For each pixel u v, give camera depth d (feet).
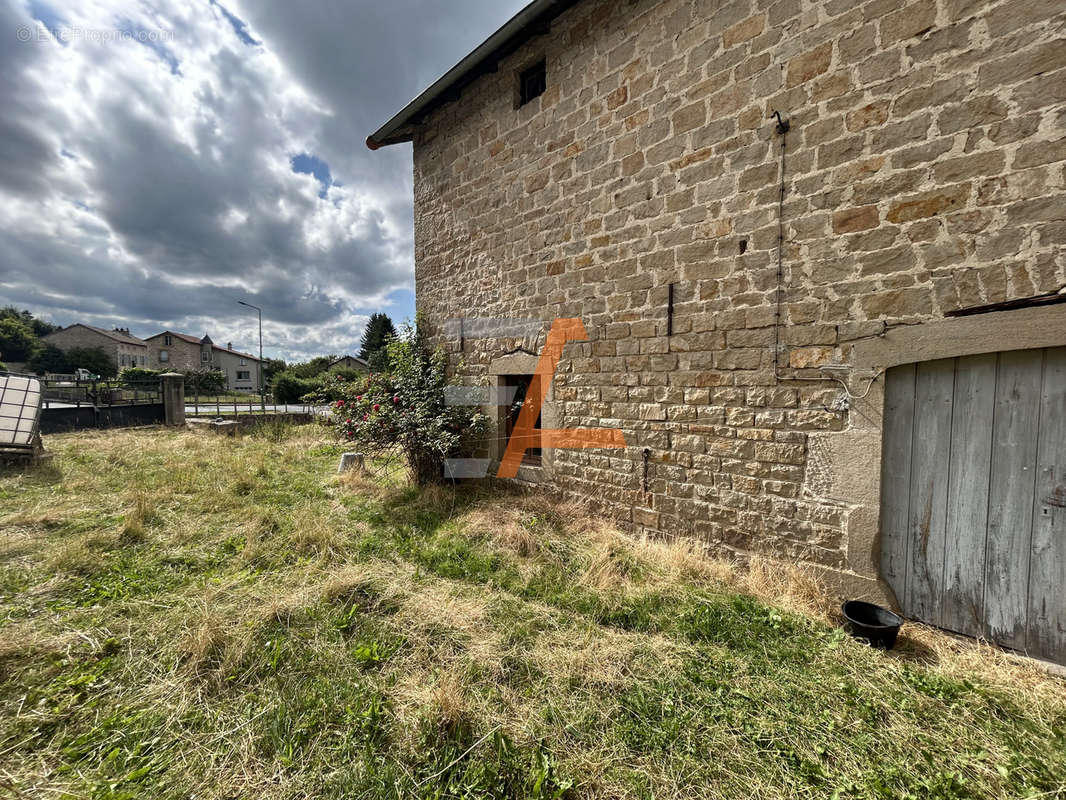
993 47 7.11
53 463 19.92
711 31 10.30
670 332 11.45
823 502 9.09
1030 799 4.69
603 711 5.97
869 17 8.23
